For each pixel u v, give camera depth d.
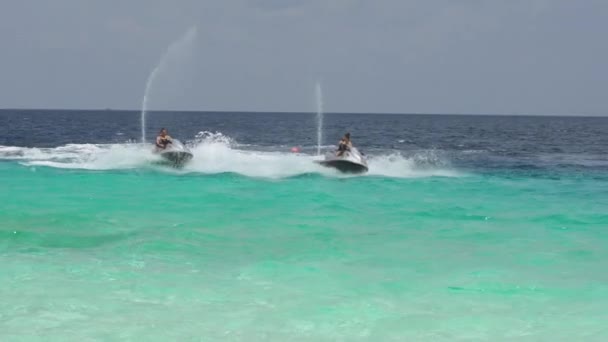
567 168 34.56
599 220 18.69
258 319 10.28
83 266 12.98
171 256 13.96
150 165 29.38
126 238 15.52
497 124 144.25
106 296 11.17
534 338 9.73
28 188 22.75
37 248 14.38
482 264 13.73
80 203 20.02
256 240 15.66
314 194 22.91
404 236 16.30
